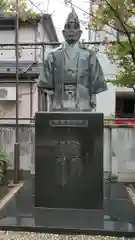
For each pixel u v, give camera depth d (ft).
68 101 14.67
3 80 33.27
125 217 13.20
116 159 22.04
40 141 14.06
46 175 14.10
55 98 14.88
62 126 13.92
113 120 29.55
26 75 32.58
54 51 15.15
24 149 22.72
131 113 46.96
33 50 34.55
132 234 11.75
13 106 33.63
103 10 14.53
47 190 14.12
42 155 14.06
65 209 13.99
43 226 12.21
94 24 19.13
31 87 33.17
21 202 15.49
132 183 21.62
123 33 16.52
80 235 11.89
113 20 16.48
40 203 14.24
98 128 13.76
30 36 34.96
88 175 13.87
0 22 34.86
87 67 14.85
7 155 22.17
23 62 33.99
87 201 13.92
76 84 14.64
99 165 13.79
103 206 14.05
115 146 22.02
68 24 14.76
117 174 21.99
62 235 11.91
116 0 13.33
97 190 13.87
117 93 41.75
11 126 22.74
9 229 12.30
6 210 14.11
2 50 35.45
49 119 13.99
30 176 22.52
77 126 13.84
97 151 13.79
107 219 12.92
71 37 14.74
